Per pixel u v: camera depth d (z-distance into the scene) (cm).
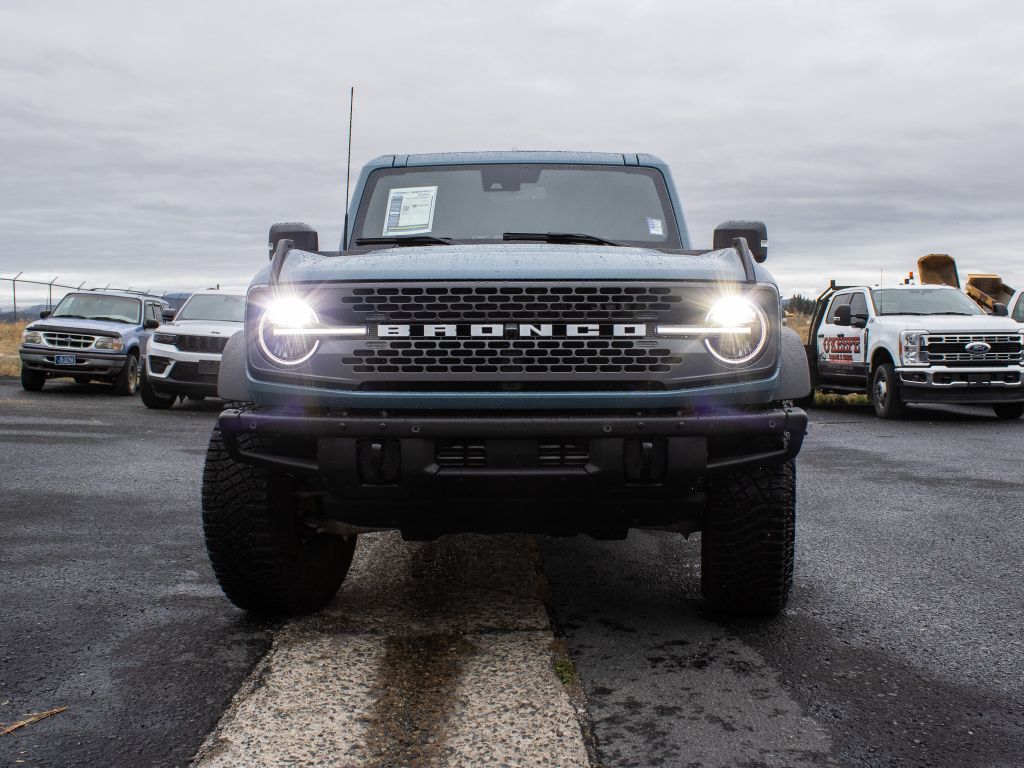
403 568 512
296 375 362
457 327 357
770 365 364
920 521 649
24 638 392
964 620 423
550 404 354
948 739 299
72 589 466
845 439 1166
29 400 1680
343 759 284
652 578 494
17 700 328
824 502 723
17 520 634
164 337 1549
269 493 396
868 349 1543
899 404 1465
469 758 285
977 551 560
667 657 372
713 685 342
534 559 533
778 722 311
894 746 293
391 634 398
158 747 292
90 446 1028
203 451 1005
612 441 353
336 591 460
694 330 359
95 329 1848
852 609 439
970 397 1420
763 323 364
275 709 319
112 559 527
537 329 356
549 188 518
